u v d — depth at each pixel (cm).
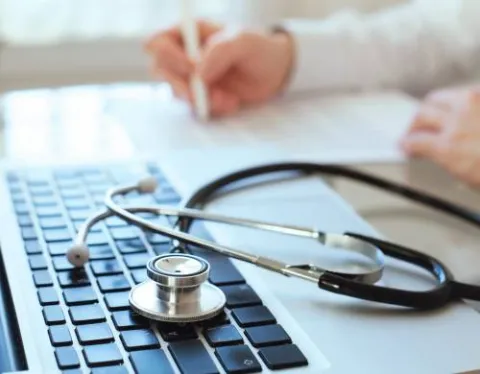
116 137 87
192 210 59
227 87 103
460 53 121
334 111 102
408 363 44
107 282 50
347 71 112
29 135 86
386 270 55
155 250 55
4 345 43
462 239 72
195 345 44
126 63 125
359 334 47
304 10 136
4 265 52
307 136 91
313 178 73
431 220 76
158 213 59
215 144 86
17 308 47
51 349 43
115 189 62
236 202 66
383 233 72
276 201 67
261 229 59
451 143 86
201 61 97
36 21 119
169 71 100
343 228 63
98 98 104
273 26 112
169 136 88
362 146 88
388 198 78
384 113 102
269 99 106
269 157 79
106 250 55
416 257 55
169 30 103
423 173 85
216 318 47
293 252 57
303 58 108
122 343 44
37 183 67
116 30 124
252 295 50
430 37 119
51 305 47
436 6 123
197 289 48
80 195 65
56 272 52
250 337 45
